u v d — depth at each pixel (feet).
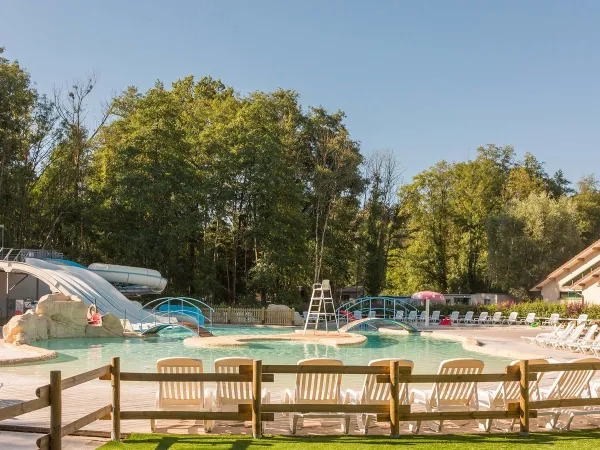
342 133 181.98
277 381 49.21
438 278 209.56
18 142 152.35
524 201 180.86
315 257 169.68
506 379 29.07
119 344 84.33
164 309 135.64
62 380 23.31
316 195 172.86
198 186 152.97
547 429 30.35
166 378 26.86
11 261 113.19
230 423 30.30
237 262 173.68
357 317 135.64
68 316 91.20
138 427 29.14
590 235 216.33
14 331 77.82
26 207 157.89
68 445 25.40
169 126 152.56
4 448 24.27
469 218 208.33
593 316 118.52
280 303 159.12
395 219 198.80
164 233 146.10
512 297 178.91
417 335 106.42
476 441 27.20
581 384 31.86
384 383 29.14
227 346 82.07
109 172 156.87
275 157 155.94
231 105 171.73
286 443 26.22
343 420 29.84
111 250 163.12
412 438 27.61
